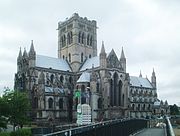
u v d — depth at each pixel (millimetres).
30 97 165125
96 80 173125
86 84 172375
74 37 199500
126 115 181375
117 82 181750
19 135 70938
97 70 180875
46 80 176125
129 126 56375
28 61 173500
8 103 106750
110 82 177875
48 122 151625
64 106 174750
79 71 193625
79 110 73250
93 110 168125
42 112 161000
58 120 168250
